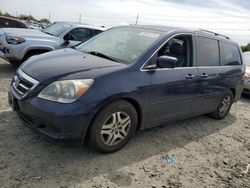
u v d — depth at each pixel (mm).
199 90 4594
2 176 2828
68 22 8656
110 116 3357
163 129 4727
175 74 4043
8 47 7070
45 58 3797
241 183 3475
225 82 5316
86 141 3371
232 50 5711
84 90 3068
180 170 3527
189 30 4582
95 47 4367
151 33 4207
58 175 2984
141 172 3318
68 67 3338
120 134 3574
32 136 3699
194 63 4496
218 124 5562
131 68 3537
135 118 3666
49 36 7711
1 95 5219
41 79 3152
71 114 2980
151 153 3811
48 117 2986
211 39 5039
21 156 3223
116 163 3398
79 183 2916
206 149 4277
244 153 4383
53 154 3359
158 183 3170
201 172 3572
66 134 3037
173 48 4148
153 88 3707
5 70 7547
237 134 5180
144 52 3758
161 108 3975
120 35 4461
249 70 8695
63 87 3037
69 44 7902
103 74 3258
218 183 3389
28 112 3148
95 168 3217
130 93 3412
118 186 2979
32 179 2855
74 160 3307
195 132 4887
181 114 4449
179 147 4164
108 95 3191
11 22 13945
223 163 3922
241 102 7957
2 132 3709
